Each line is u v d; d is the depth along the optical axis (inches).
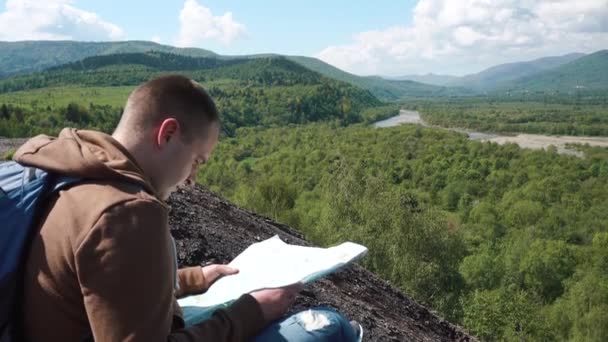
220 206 345.1
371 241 943.7
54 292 64.0
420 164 3814.0
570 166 3779.5
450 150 4242.1
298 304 197.9
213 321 72.1
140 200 63.8
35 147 70.1
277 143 4771.2
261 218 413.7
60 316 64.7
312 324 77.9
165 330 64.9
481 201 3161.9
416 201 1074.1
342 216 1018.1
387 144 4463.6
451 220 2874.0
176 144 73.3
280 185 1037.8
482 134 6501.0
